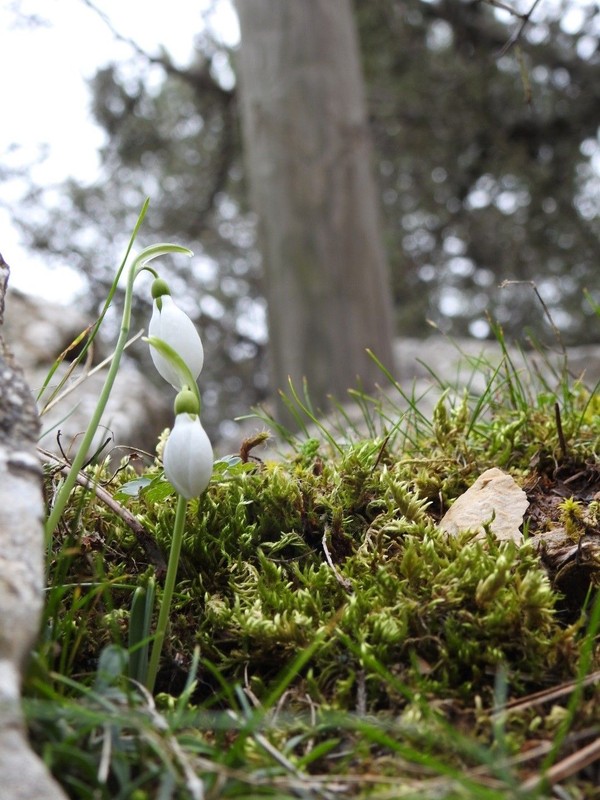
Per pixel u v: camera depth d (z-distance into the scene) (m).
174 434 0.25
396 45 2.07
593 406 0.46
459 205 2.31
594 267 2.22
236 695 0.28
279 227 1.19
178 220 2.34
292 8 1.20
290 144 1.19
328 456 0.46
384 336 1.20
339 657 0.28
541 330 2.24
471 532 0.32
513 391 0.46
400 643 0.28
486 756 0.22
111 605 0.29
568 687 0.26
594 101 2.08
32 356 0.90
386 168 2.33
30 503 0.24
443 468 0.40
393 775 0.23
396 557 0.32
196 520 0.34
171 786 0.21
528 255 2.27
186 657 0.29
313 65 1.20
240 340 2.44
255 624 0.28
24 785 0.19
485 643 0.28
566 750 0.24
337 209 1.19
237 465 0.34
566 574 0.32
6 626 0.21
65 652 0.26
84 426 0.70
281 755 0.23
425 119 2.15
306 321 1.17
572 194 2.18
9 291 1.00
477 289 2.41
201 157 2.34
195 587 0.32
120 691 0.24
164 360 0.27
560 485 0.39
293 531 0.34
